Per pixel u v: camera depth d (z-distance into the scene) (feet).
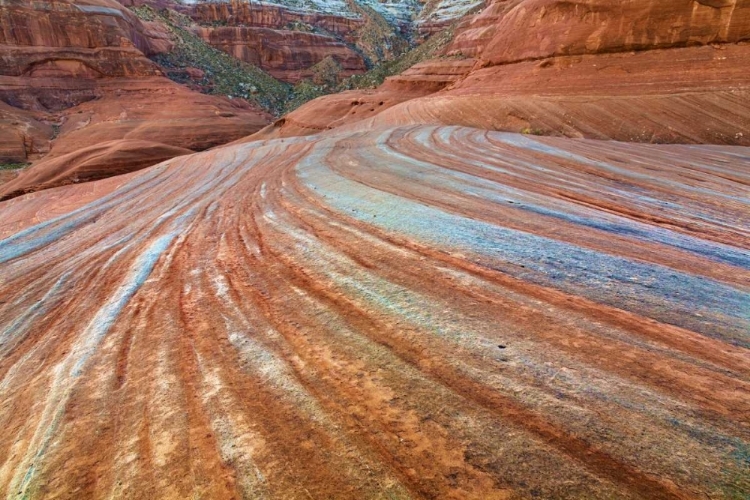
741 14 75.77
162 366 11.02
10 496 7.50
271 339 11.62
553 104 83.10
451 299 12.63
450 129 64.28
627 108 74.13
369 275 14.94
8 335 15.25
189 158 76.33
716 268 14.46
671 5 82.23
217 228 25.16
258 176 42.80
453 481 6.59
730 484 6.08
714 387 8.31
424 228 19.21
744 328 10.52
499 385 8.72
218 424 8.51
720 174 30.45
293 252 18.38
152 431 8.59
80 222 36.55
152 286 17.21
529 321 11.15
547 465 6.68
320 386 9.34
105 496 7.18
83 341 13.26
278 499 6.65
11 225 59.16
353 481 6.83
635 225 19.30
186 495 6.96
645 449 6.84
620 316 11.20
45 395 10.61
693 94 72.08
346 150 48.62
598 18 92.73
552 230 18.40
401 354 10.17
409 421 7.97
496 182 28.14
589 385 8.52
